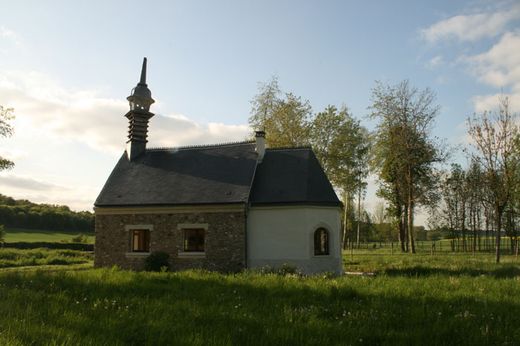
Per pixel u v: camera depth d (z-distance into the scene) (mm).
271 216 25125
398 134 45188
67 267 31406
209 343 6258
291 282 13492
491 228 49562
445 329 7402
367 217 80188
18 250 44656
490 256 36719
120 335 6691
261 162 28344
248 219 25453
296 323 7781
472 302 10312
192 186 27109
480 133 28734
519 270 19234
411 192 45031
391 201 51406
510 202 41469
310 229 24625
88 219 98625
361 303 10117
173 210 26219
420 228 90812
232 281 13672
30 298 9969
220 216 25438
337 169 43625
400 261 30125
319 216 25062
